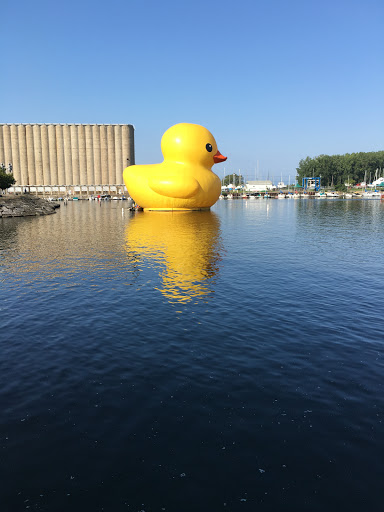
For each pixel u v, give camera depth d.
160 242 24.47
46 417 6.20
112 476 4.96
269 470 5.05
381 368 7.80
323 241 25.31
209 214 49.62
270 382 7.22
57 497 4.64
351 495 4.66
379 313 11.05
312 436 5.71
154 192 48.94
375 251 21.34
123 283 14.36
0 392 6.96
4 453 5.38
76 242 24.80
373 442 5.59
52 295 12.98
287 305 11.73
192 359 8.17
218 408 6.39
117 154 131.38
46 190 129.75
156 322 10.37
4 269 16.88
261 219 43.25
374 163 157.50
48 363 8.08
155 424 5.99
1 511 4.43
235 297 12.52
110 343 9.05
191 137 48.44
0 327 10.18
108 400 6.66
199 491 4.71
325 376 7.46
